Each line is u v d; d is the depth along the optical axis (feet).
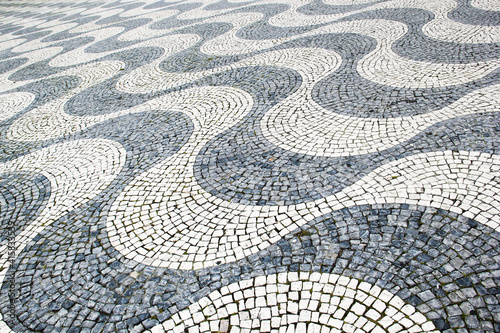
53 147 24.84
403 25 33.96
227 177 18.47
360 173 16.99
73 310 13.14
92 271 14.57
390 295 11.79
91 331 12.32
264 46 35.99
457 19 32.78
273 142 20.54
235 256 14.10
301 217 15.24
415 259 12.71
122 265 14.58
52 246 16.21
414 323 10.94
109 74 36.76
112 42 49.14
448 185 15.37
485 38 28.04
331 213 15.14
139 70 36.14
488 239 12.87
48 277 14.65
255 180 17.88
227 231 15.29
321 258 13.38
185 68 34.37
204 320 12.06
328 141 19.74
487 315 10.78
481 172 15.66
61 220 17.71
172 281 13.56
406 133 19.11
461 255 12.55
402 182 15.99
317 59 30.35
